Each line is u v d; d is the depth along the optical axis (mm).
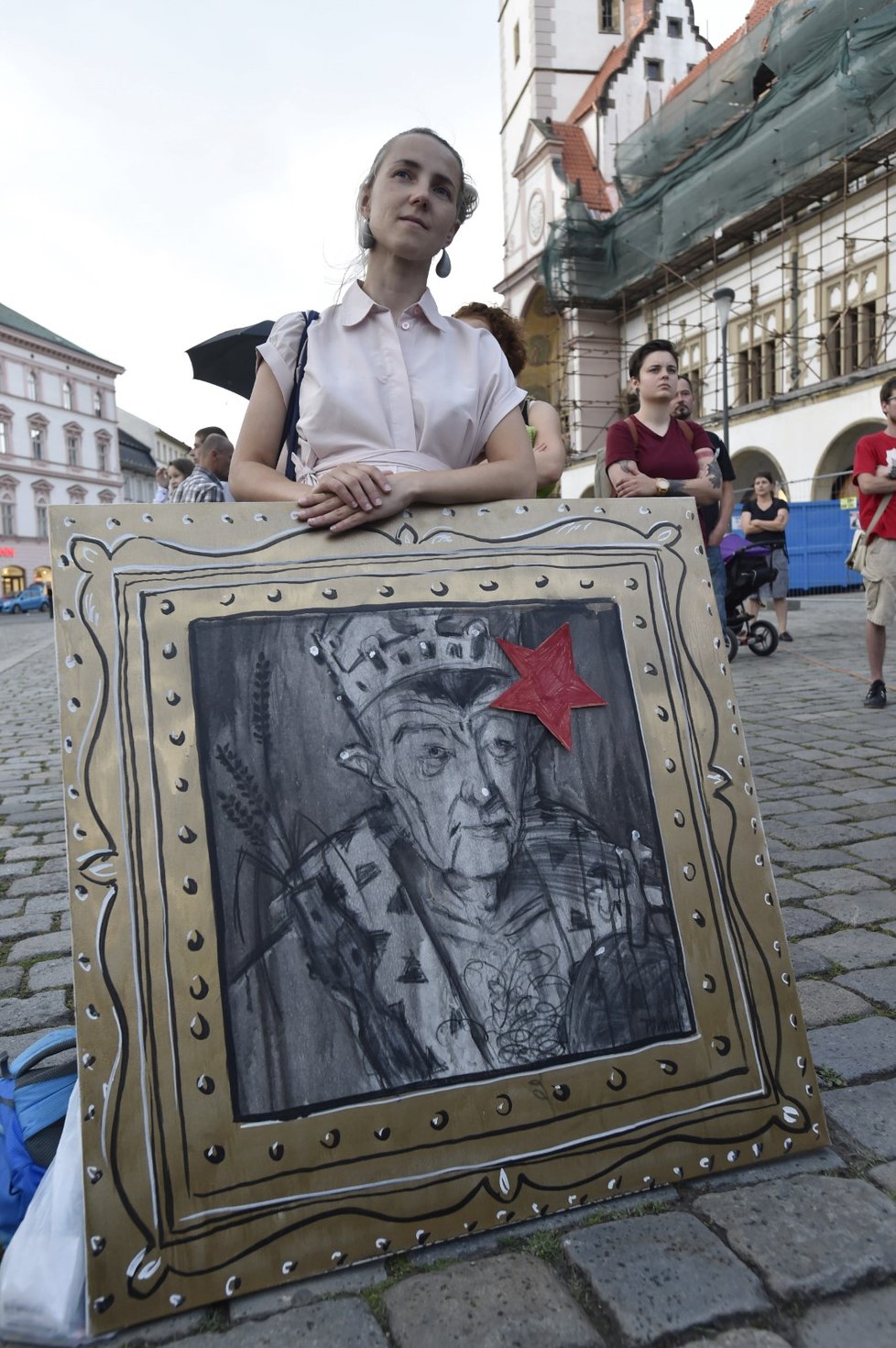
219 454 5324
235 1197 1309
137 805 1411
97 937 1347
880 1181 1529
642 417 4398
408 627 1605
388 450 1823
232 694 1493
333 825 1474
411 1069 1403
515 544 1717
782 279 24125
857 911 2760
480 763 1571
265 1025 1366
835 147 21484
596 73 34688
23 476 59312
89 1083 1300
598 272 31062
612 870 1581
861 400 20250
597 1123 1466
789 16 23438
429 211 1798
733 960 1600
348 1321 1280
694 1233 1420
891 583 5762
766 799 4082
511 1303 1301
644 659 1714
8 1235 1452
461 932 1481
